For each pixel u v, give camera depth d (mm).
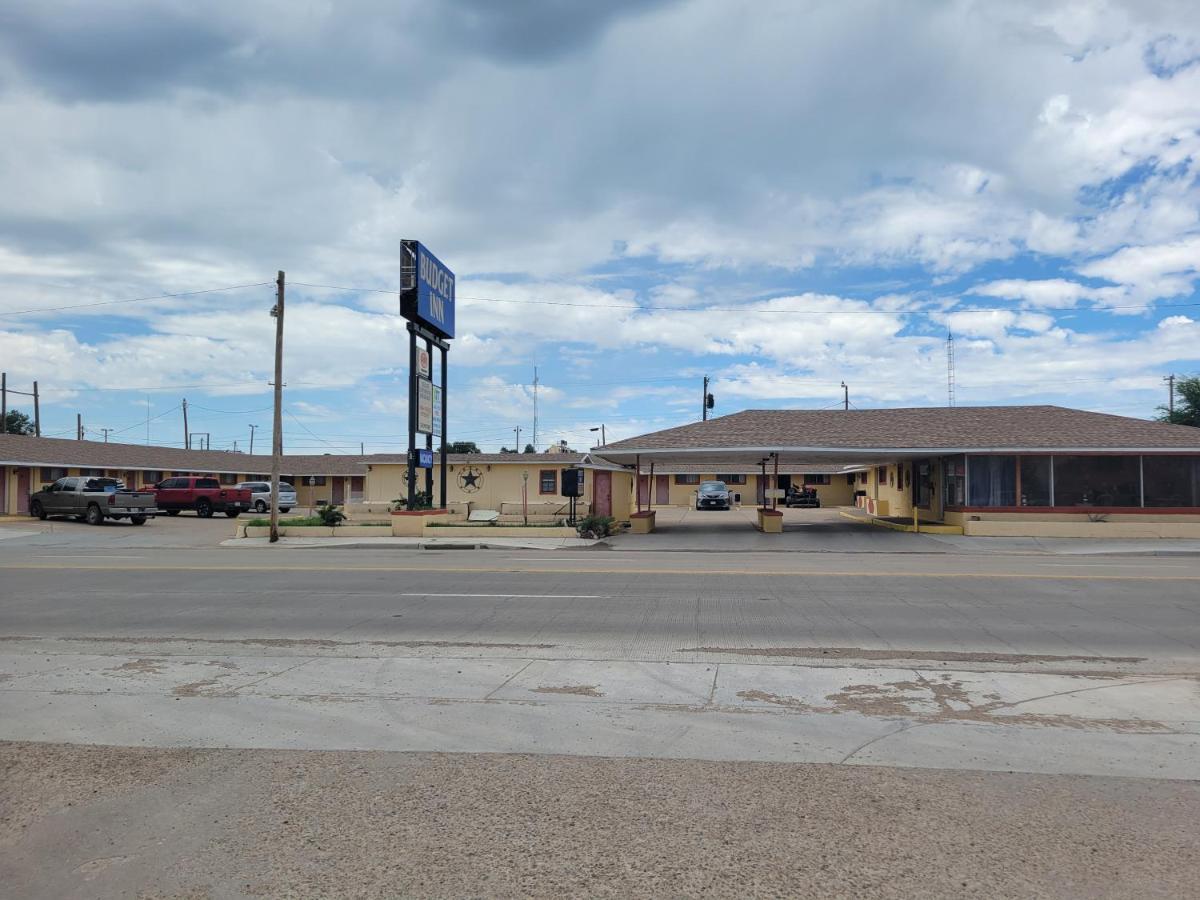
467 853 4500
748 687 8242
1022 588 15555
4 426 57844
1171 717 7207
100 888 4176
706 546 26672
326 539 28688
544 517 38844
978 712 7363
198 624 12094
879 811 5039
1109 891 4098
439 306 30938
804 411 34469
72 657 9758
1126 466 29797
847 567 19703
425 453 30766
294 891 4129
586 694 7965
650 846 4566
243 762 5977
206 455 58406
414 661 9453
